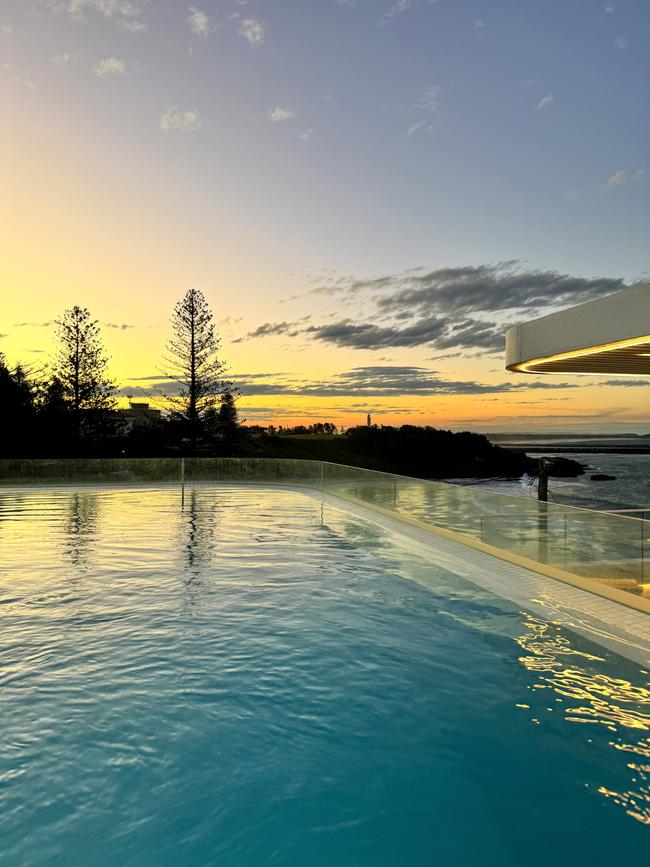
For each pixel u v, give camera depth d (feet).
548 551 21.43
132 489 60.85
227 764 9.52
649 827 7.98
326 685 12.51
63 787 8.87
